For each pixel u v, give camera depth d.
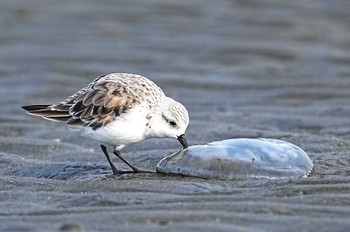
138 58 21.45
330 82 17.95
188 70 20.08
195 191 9.15
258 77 19.11
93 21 26.02
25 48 22.42
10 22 25.66
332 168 10.44
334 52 21.75
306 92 17.12
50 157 12.23
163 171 10.26
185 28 25.17
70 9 27.56
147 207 8.29
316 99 16.58
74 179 10.46
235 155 10.09
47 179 10.09
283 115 15.08
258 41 23.33
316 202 8.27
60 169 10.98
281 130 14.07
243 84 18.39
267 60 21.25
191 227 7.39
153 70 20.11
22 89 18.39
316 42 23.17
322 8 27.42
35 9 27.48
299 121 14.51
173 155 10.41
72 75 19.69
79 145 13.22
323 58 21.08
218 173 9.92
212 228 7.34
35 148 12.71
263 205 8.12
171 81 18.94
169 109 10.56
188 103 16.78
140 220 7.71
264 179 9.72
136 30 24.89
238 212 7.91
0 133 14.27
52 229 7.49
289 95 17.03
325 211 7.89
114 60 21.23
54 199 8.99
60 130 14.25
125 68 20.41
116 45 22.94
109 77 10.70
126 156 11.77
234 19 26.25
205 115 15.36
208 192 9.07
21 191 9.40
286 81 18.39
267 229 7.32
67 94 17.98
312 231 7.25
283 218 7.64
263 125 14.40
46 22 25.81
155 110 10.48
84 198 8.91
